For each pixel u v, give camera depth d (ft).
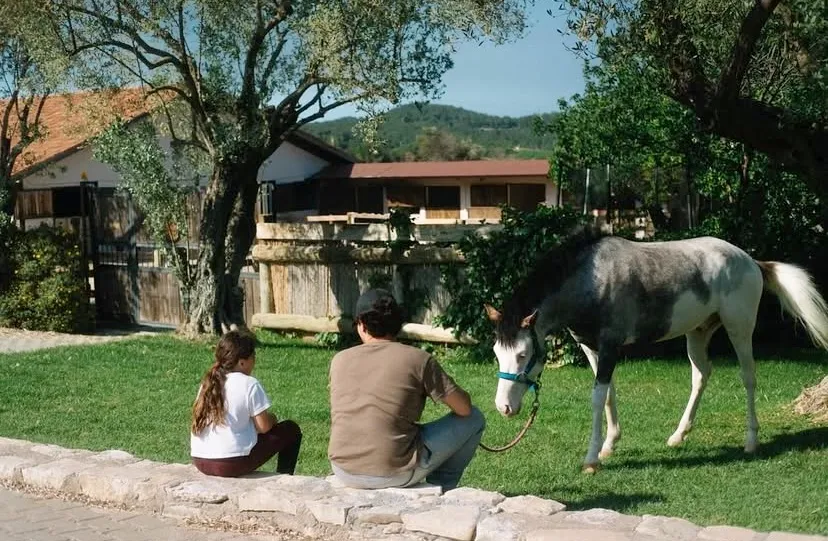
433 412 34.35
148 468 21.56
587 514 17.04
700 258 27.35
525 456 27.12
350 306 52.26
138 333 56.39
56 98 88.99
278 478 20.03
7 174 59.77
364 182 120.16
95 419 33.35
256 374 42.65
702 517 19.92
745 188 50.31
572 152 60.13
